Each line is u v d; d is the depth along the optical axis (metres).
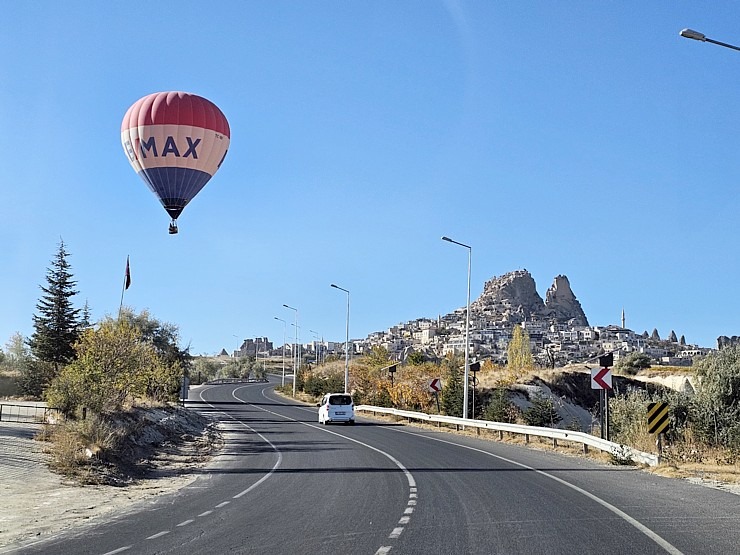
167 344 64.88
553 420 45.56
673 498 14.92
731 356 26.73
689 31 15.76
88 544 10.70
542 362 164.12
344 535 11.14
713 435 23.81
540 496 15.28
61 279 65.00
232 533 11.44
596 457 24.39
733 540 10.59
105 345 32.75
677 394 26.86
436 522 12.20
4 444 22.33
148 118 32.53
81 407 27.55
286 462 23.56
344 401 45.84
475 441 32.06
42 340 62.56
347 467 21.67
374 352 95.50
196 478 20.08
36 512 13.84
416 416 46.00
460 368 70.69
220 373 158.25
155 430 31.59
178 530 11.81
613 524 11.92
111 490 17.16
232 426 43.56
